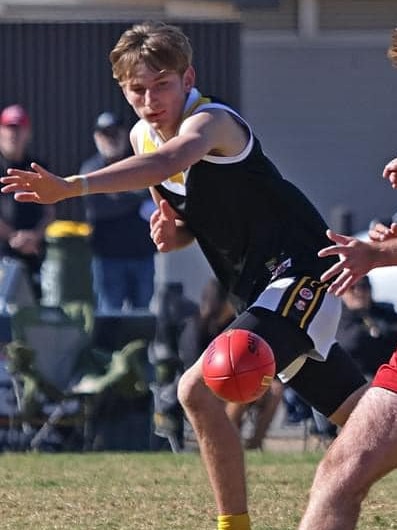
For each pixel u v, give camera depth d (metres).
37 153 58.06
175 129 18.83
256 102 73.12
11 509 22.44
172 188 19.06
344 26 73.19
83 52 58.34
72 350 36.06
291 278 18.88
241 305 19.66
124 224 42.88
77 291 40.72
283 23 72.94
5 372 35.56
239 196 18.80
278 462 28.70
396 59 16.97
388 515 21.72
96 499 23.28
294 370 19.50
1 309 38.31
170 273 56.66
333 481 14.87
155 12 62.16
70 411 35.56
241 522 18.75
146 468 27.50
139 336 37.19
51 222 42.31
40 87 58.22
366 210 73.88
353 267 15.55
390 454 14.84
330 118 73.56
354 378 19.66
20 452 34.34
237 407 30.78
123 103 58.34
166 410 35.72
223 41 58.00
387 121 73.69
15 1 62.34
